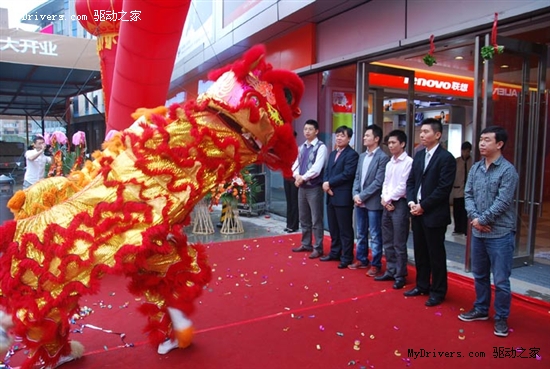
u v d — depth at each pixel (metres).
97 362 2.64
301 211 5.33
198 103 2.31
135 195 2.22
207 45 9.00
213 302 3.65
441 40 4.66
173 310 2.50
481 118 4.23
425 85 7.64
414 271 4.53
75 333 3.04
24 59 6.61
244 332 3.07
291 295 3.82
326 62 6.29
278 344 2.88
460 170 6.31
